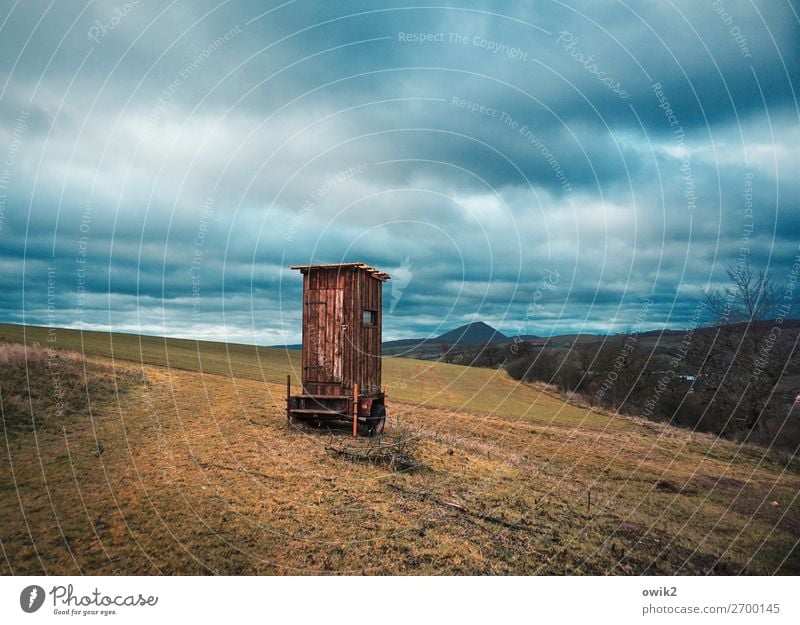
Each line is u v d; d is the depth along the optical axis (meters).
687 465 15.75
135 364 24.28
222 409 17.08
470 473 12.57
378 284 18.22
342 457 12.78
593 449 17.73
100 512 8.31
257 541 7.94
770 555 8.56
